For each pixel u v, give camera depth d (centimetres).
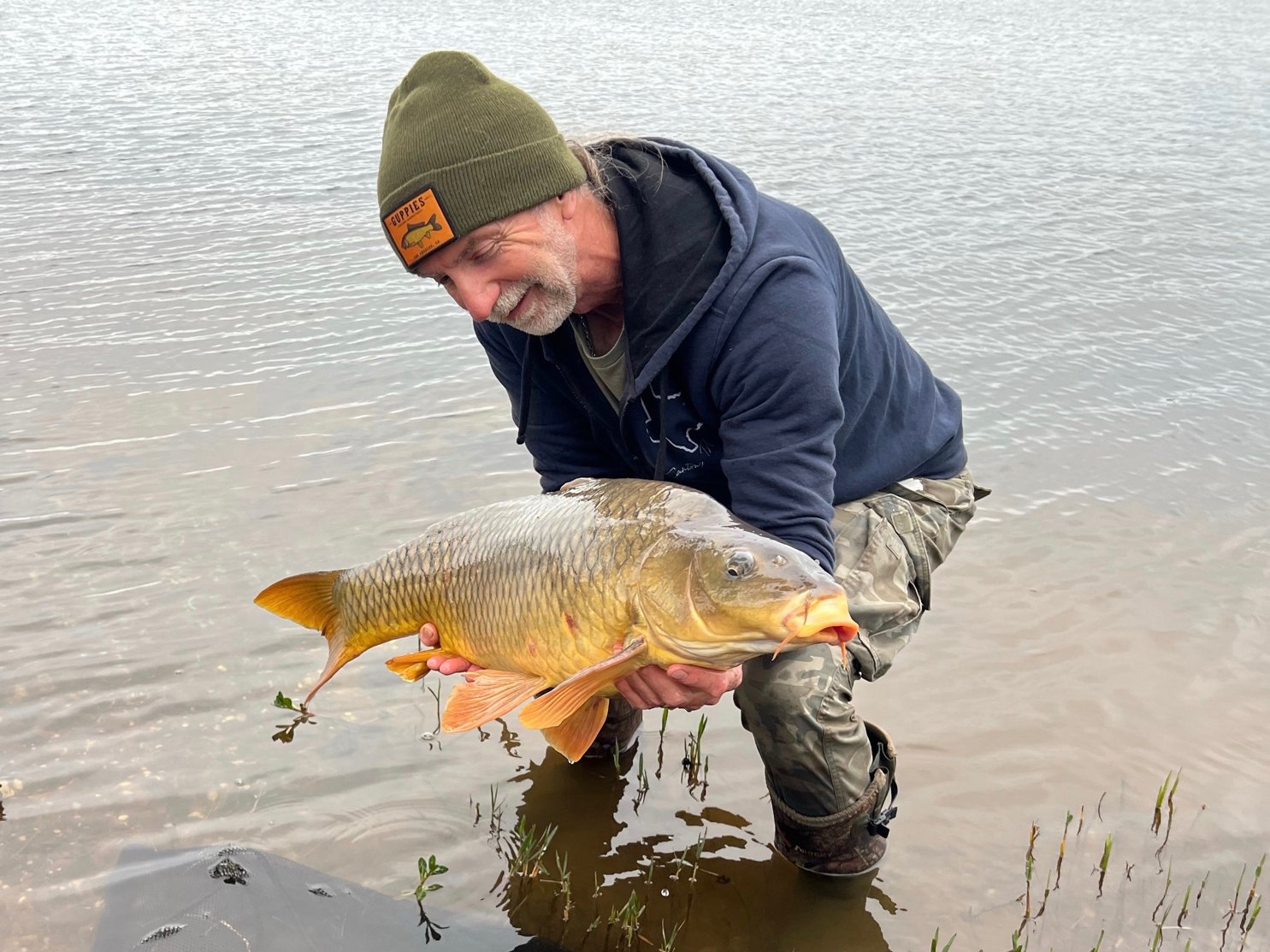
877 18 2305
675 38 1916
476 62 281
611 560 264
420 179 281
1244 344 750
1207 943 314
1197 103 1553
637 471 341
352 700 406
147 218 924
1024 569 500
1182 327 776
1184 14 2538
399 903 320
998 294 821
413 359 686
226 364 669
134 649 423
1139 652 444
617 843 350
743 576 246
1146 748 392
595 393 333
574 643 272
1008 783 375
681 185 296
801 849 335
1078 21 2377
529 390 354
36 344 686
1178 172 1185
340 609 323
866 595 325
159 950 298
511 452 580
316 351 693
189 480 542
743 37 1967
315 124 1242
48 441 574
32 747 373
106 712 390
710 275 290
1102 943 314
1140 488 571
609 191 296
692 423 311
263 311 748
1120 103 1531
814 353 285
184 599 454
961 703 413
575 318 318
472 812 359
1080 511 548
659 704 276
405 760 379
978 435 620
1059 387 679
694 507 265
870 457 339
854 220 976
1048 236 956
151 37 1752
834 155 1192
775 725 314
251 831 344
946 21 2308
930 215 1001
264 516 514
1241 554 514
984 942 315
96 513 511
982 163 1188
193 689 404
